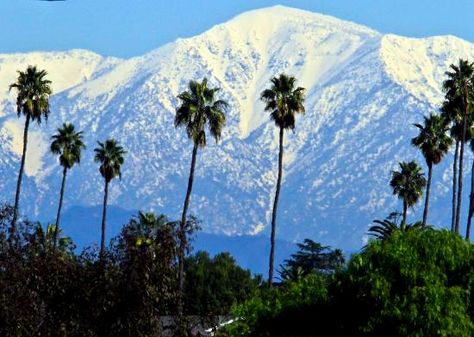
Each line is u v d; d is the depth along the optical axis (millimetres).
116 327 93000
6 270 94125
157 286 93375
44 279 93562
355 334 122125
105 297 92875
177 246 94438
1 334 90750
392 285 121562
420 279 120938
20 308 91312
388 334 118875
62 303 93375
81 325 92875
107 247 95438
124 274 93312
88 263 94938
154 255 93438
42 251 96938
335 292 124000
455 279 123688
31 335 91625
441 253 123688
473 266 123875
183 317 95125
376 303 120625
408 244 124562
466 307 120688
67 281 93688
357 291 121812
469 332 117625
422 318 117125
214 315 98250
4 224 97375
